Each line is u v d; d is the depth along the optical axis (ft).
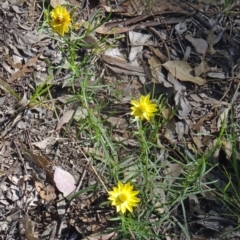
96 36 2.47
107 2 2.57
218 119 2.32
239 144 2.24
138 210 2.02
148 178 2.04
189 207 2.10
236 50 2.49
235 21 2.56
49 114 2.29
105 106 2.29
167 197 2.08
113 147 2.15
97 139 2.08
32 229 2.02
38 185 2.14
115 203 1.84
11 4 2.52
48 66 2.35
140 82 2.39
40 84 2.32
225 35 2.52
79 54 2.42
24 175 2.15
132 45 2.48
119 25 2.52
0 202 2.10
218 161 2.20
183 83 2.39
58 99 2.32
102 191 2.12
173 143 2.24
